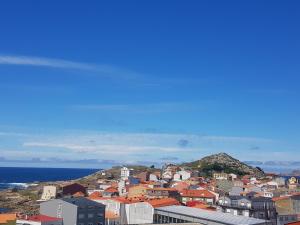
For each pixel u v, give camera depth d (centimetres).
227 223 12438
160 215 15438
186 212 14438
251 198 17812
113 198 19112
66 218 15238
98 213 15712
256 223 12475
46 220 14688
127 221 17050
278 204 19600
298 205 19438
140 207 16712
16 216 14512
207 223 13062
